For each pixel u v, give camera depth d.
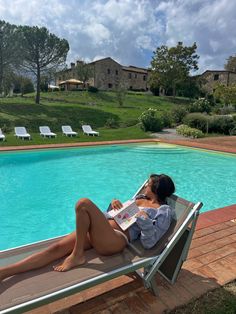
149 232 2.57
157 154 13.38
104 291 2.70
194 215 2.57
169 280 2.69
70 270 2.31
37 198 7.33
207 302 2.58
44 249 2.55
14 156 12.16
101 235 2.47
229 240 3.74
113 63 53.69
